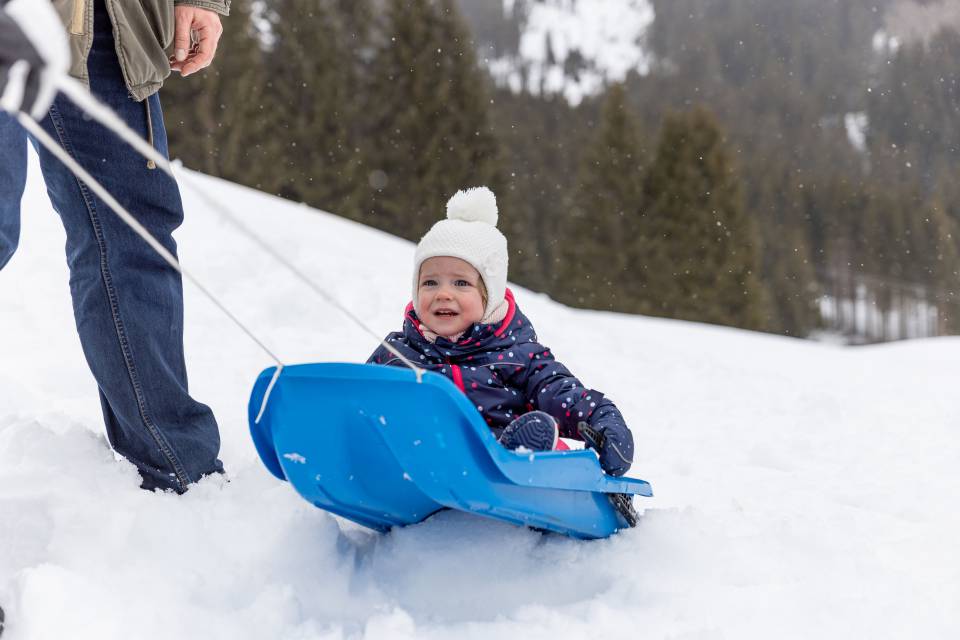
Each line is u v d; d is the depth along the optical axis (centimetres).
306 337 439
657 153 3062
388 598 174
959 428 385
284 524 189
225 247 540
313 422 163
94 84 187
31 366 322
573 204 3038
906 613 163
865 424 396
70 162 106
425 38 2759
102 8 187
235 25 2452
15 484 183
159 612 155
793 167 5281
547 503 174
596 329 659
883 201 5075
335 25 2719
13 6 86
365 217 2664
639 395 454
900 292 4903
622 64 14938
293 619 163
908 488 280
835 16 9344
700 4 9588
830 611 164
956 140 5950
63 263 434
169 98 2381
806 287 4269
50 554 165
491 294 209
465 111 2764
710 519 206
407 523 192
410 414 153
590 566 180
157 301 198
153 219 197
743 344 838
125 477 198
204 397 308
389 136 2744
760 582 179
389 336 222
